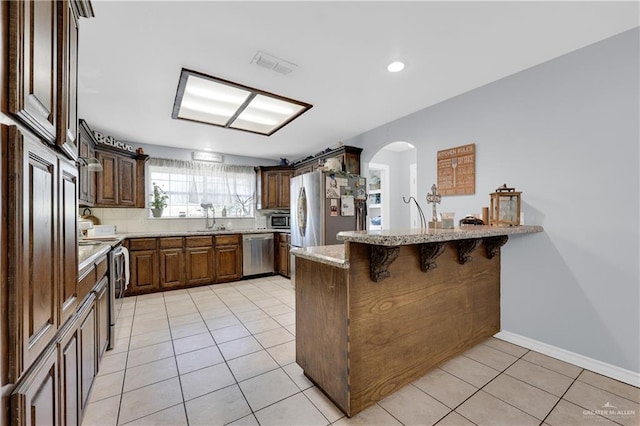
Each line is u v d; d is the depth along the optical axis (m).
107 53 2.02
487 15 1.67
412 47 1.99
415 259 1.85
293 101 2.87
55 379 0.97
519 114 2.32
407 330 1.80
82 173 3.00
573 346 2.05
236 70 2.27
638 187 1.78
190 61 2.14
